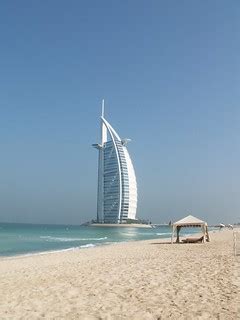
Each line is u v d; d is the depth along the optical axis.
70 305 10.87
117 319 9.41
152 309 10.20
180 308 10.21
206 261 20.52
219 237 59.84
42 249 43.44
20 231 118.06
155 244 43.19
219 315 9.46
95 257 26.31
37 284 14.41
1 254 35.94
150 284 13.66
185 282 13.82
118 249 34.84
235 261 19.92
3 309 10.57
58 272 17.61
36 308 10.60
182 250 31.94
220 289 12.38
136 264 19.94
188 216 44.94
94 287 13.43
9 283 14.81
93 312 10.08
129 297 11.70
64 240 67.00
